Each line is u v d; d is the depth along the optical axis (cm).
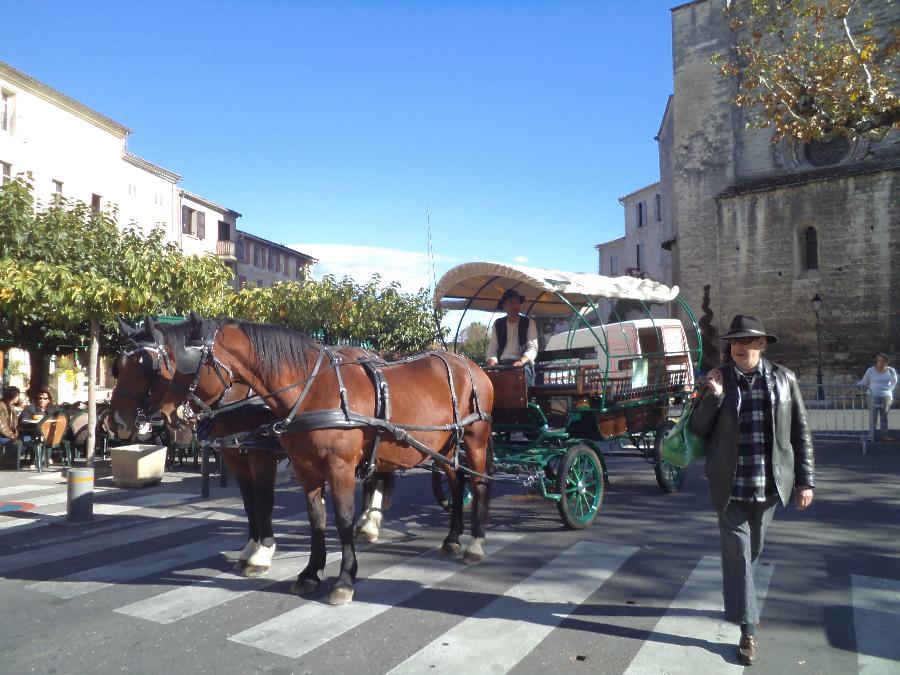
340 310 1728
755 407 401
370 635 435
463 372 622
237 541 684
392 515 788
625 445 1142
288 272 4597
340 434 497
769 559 584
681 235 2812
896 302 2319
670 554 604
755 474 396
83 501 768
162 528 749
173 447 1200
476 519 608
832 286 2427
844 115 1216
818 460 1153
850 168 2459
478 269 734
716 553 606
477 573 559
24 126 2452
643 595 502
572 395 730
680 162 2822
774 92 1335
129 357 483
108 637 438
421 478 1062
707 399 406
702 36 2767
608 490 909
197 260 1253
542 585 526
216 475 1127
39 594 526
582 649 410
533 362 760
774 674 375
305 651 412
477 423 617
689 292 2788
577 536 671
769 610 469
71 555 642
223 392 503
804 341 2480
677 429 427
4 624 465
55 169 2578
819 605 477
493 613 469
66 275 1064
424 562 593
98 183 2794
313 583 516
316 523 517
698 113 2780
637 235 4997
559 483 678
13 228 1166
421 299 2120
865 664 387
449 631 439
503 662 393
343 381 514
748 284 2586
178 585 542
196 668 393
